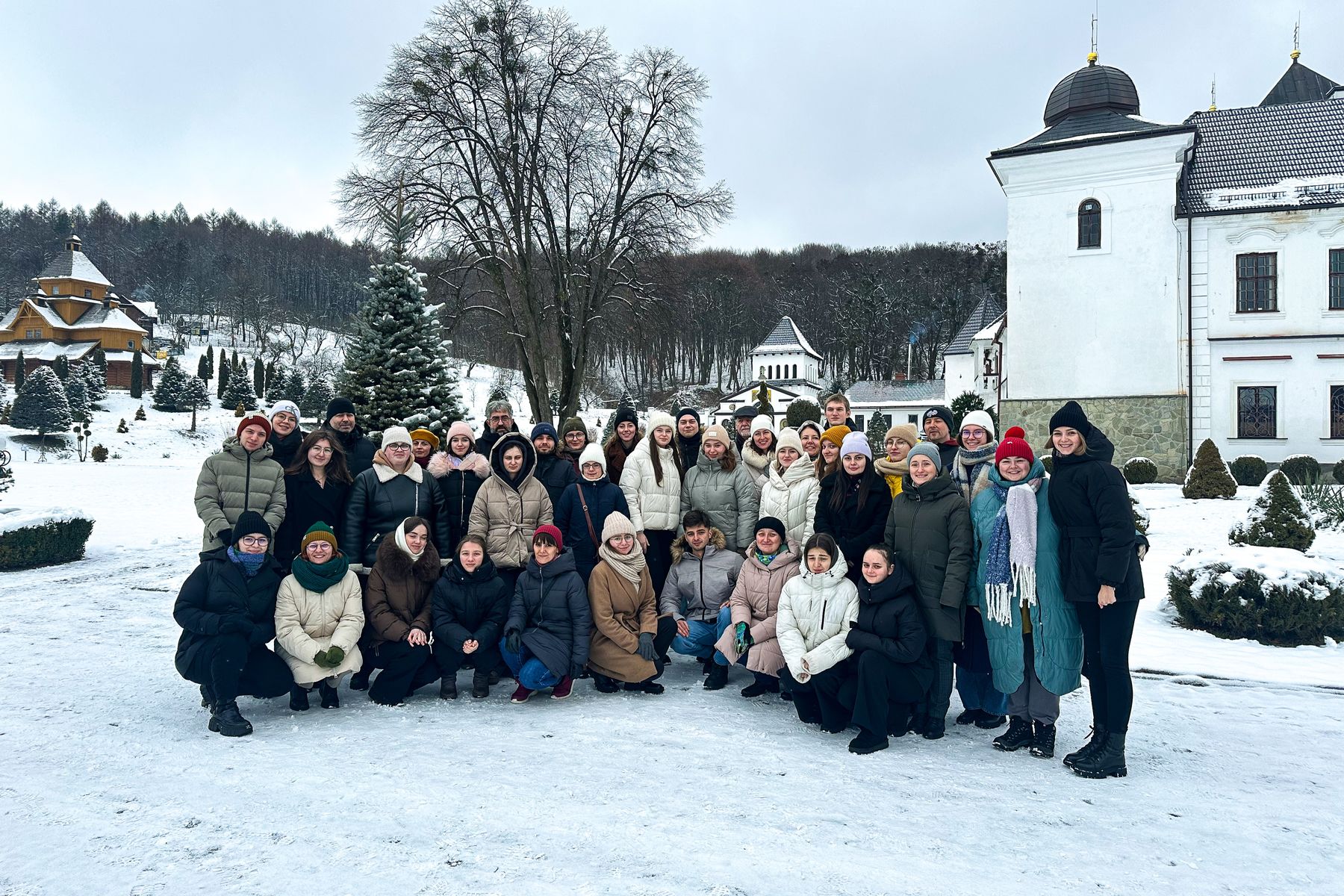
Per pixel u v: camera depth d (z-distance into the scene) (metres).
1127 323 24.52
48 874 3.08
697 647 6.19
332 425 6.87
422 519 5.68
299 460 6.01
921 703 5.06
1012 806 3.89
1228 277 23.98
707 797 3.90
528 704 5.57
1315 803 3.99
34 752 4.46
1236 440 23.91
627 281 26.70
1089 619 4.50
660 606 6.27
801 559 5.30
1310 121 25.88
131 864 3.17
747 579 5.85
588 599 5.87
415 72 24.30
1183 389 24.14
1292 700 5.81
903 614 4.87
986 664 5.06
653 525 6.63
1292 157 24.83
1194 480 19.31
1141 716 5.42
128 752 4.48
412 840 3.39
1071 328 24.97
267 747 4.59
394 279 17.19
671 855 3.28
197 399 58.91
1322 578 7.41
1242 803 3.96
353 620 5.40
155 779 4.07
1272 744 4.88
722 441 6.55
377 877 3.07
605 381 70.75
